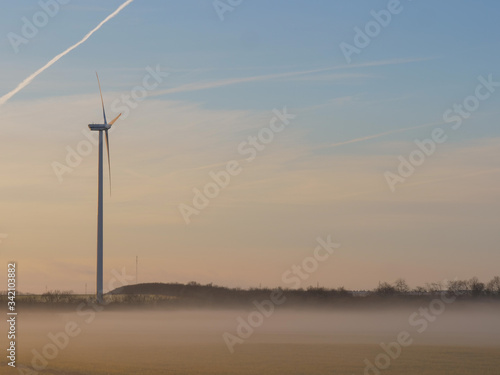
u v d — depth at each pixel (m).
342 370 70.19
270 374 66.94
